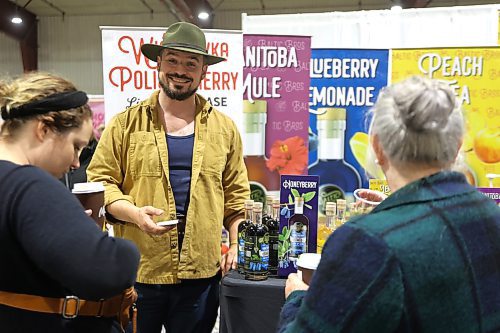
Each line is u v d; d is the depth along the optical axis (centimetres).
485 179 256
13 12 834
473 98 256
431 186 73
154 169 177
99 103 458
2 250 88
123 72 243
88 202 134
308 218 168
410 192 73
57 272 85
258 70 252
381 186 209
